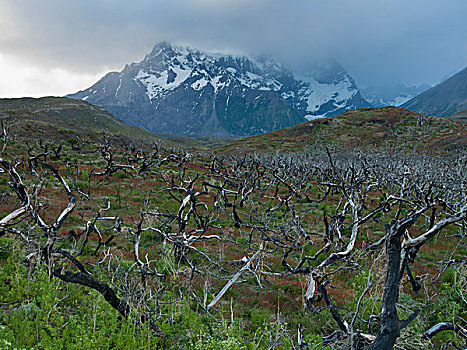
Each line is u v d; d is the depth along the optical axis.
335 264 11.48
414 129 110.62
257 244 13.63
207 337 5.43
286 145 109.56
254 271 9.48
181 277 9.20
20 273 6.73
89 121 143.88
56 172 7.46
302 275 10.47
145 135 161.12
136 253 8.73
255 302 8.56
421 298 8.55
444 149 83.25
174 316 6.20
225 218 18.00
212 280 9.66
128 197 21.45
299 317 7.76
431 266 12.29
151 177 31.86
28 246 7.61
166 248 10.15
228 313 7.61
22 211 7.08
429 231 4.43
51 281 6.60
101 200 19.53
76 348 4.61
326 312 7.66
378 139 104.94
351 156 53.28
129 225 14.70
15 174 7.14
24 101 152.50
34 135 54.72
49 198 17.53
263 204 22.33
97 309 5.51
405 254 4.63
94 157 42.72
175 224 15.73
